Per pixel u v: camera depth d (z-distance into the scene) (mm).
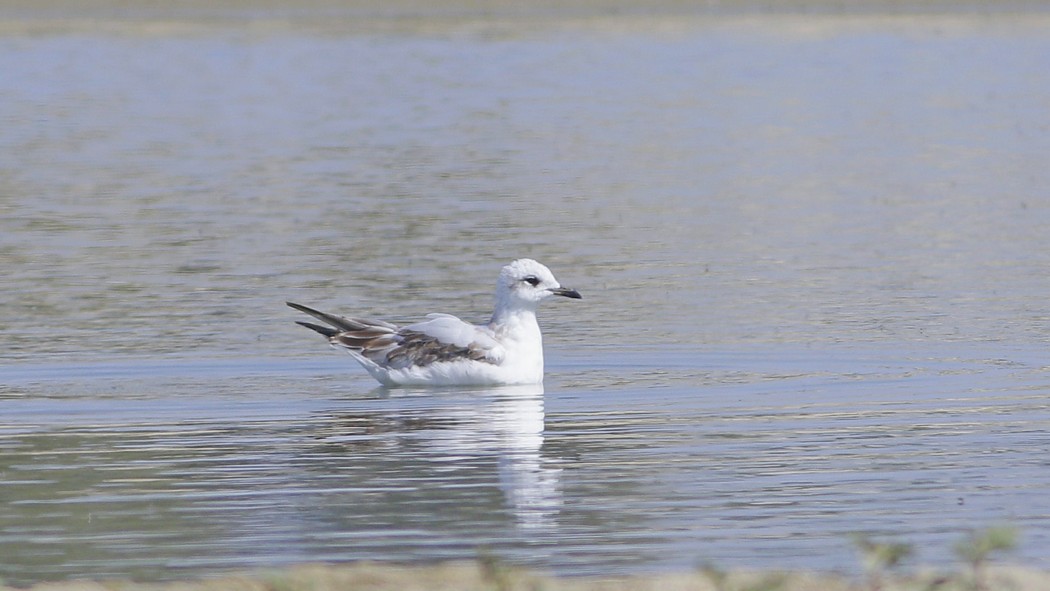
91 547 11273
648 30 57031
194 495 12633
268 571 10477
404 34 56125
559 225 26328
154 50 52594
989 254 23688
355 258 23672
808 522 11695
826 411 15305
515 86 44625
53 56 51438
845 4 64312
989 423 14719
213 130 37688
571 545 11195
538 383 16781
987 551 10078
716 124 38000
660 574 10477
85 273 22719
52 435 14633
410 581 10312
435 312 20094
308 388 16625
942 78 45688
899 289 21344
